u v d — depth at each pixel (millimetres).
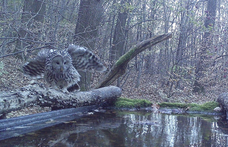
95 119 4316
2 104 3014
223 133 3561
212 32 11367
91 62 4496
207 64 11859
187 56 12219
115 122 4105
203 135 3398
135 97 10680
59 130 3301
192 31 12562
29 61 3994
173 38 12758
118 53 11086
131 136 3129
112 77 7145
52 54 3854
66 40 6770
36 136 2934
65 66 3898
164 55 16297
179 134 3400
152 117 4902
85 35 7574
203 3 17281
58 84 4176
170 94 10539
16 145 2520
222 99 5883
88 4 7691
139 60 13609
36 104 3734
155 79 16094
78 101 4754
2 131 3107
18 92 3367
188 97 10156
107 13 10312
